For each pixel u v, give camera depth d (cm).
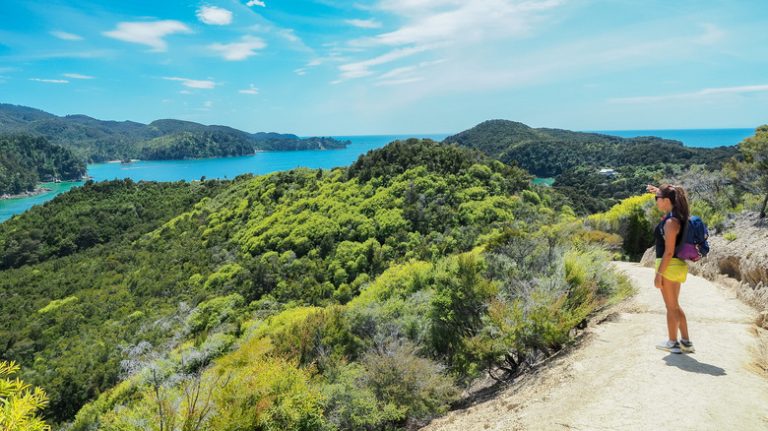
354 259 4397
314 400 519
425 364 673
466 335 727
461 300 748
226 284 4459
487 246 982
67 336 4075
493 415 436
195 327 3359
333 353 775
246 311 3572
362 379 676
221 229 6600
